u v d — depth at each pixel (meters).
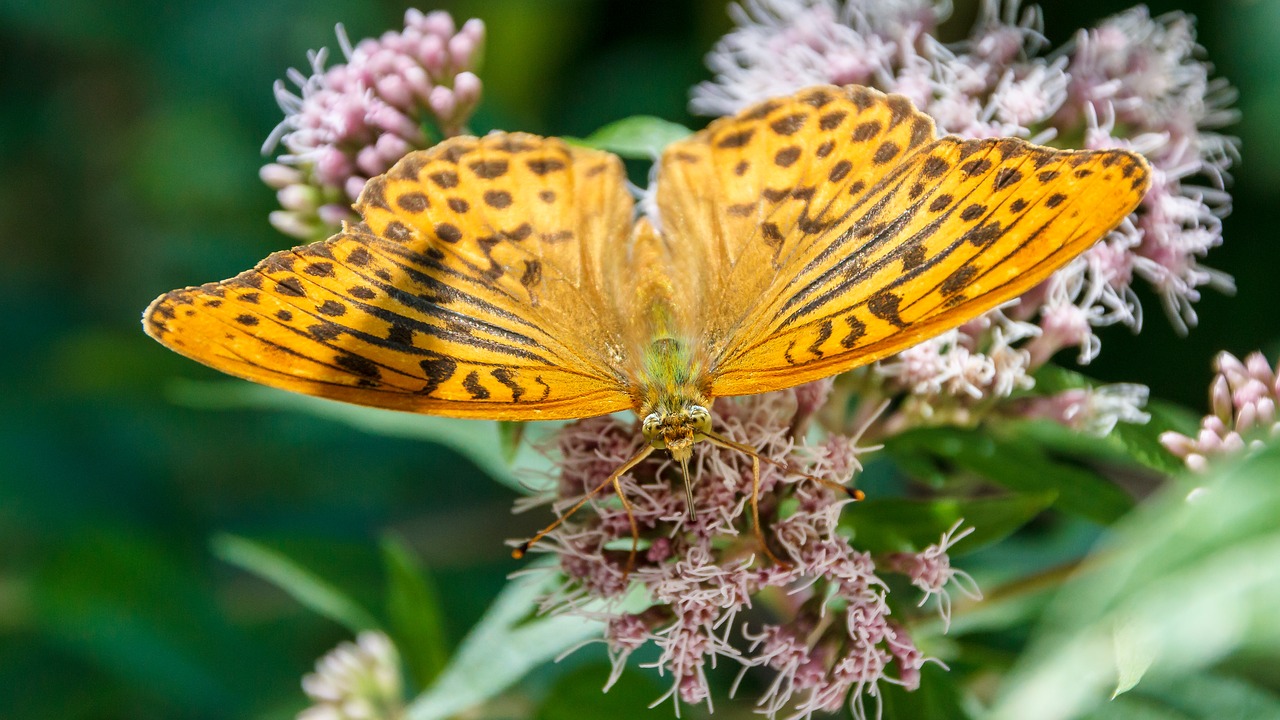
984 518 0.33
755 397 0.33
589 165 0.33
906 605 0.34
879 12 0.35
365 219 0.33
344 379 0.32
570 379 0.33
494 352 0.33
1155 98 0.34
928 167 0.32
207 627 0.38
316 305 0.32
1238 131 0.38
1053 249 0.31
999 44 0.34
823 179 0.33
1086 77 0.34
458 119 0.34
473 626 0.38
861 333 0.32
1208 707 0.31
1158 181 0.34
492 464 0.35
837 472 0.33
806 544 0.33
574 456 0.33
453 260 0.33
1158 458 0.33
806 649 0.33
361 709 0.36
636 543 0.33
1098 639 0.29
